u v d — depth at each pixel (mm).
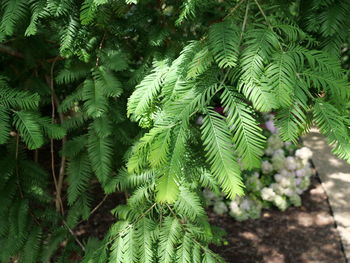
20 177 700
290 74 359
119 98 681
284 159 1449
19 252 716
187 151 505
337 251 1211
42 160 1154
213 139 371
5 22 521
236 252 1218
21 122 549
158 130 380
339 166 1632
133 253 539
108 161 644
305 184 1440
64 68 686
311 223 1339
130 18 634
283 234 1290
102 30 631
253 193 1390
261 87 356
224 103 379
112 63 624
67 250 739
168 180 364
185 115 382
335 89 360
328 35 476
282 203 1370
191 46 438
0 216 688
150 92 465
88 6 478
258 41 374
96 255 570
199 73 388
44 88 747
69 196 677
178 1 592
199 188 636
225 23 405
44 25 652
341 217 1349
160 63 558
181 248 535
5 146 720
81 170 684
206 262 547
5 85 574
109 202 1337
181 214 567
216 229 670
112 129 652
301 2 500
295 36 397
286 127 365
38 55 737
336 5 466
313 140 1804
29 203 734
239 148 363
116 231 571
